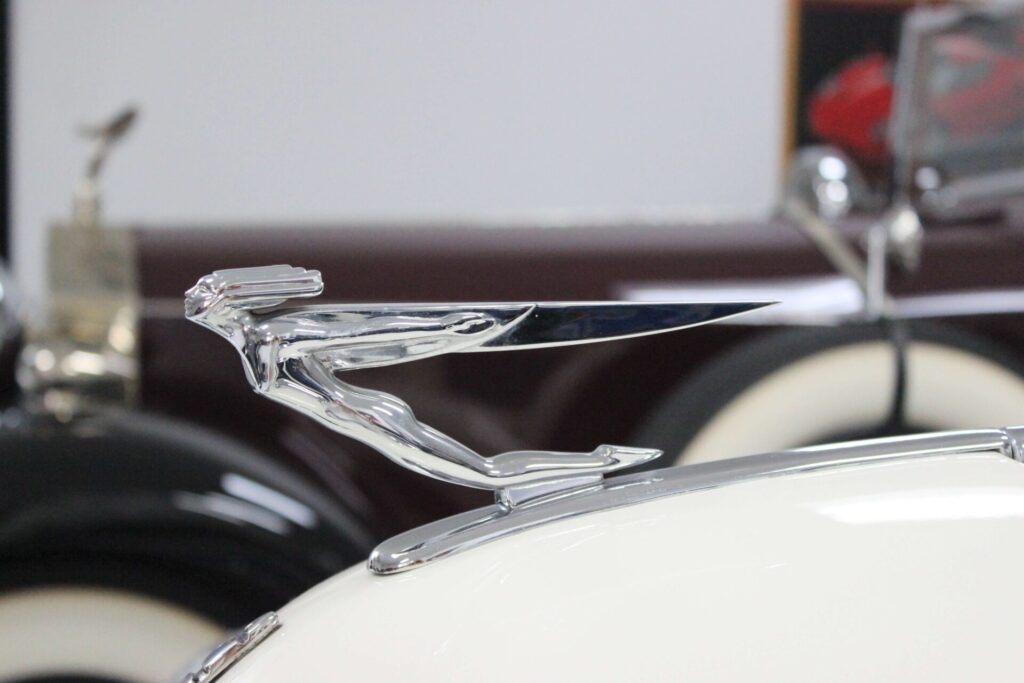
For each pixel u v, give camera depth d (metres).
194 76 7.39
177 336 2.42
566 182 7.82
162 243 2.55
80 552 2.07
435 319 1.13
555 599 1.11
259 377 1.13
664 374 2.47
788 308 2.49
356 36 7.54
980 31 2.83
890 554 1.11
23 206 7.22
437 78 7.64
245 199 7.52
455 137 7.69
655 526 1.14
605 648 1.08
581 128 7.79
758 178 7.96
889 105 4.18
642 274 2.53
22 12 7.12
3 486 2.04
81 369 2.35
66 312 2.41
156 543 2.09
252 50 7.45
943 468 1.18
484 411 2.46
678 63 7.84
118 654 2.11
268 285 1.12
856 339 2.47
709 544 1.12
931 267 2.54
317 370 1.14
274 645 1.14
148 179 7.38
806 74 7.79
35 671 2.09
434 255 2.55
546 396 2.46
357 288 2.49
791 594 1.09
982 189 2.75
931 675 1.07
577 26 7.71
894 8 7.68
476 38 7.65
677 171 7.90
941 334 2.49
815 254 2.56
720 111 7.89
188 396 2.42
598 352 2.46
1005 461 1.20
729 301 1.15
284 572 2.16
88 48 7.23
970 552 1.11
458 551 1.16
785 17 7.74
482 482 1.18
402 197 7.68
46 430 2.18
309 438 2.43
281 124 7.52
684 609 1.09
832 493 1.15
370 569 1.17
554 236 2.62
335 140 7.58
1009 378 2.51
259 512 2.13
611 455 1.20
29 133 7.20
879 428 2.47
